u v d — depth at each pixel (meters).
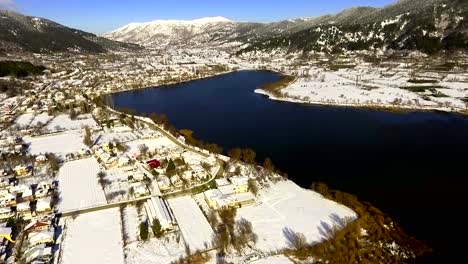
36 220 93.56
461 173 120.81
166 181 112.06
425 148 144.75
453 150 141.75
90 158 138.88
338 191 107.44
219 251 81.88
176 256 81.19
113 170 126.88
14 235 89.75
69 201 105.75
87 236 89.12
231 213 95.62
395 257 79.88
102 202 104.50
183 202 103.44
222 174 120.31
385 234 87.62
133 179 116.31
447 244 84.06
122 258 81.00
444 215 96.00
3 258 80.38
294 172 124.62
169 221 90.06
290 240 85.31
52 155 138.75
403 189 110.88
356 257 80.00
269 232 88.50
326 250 81.56
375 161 132.75
